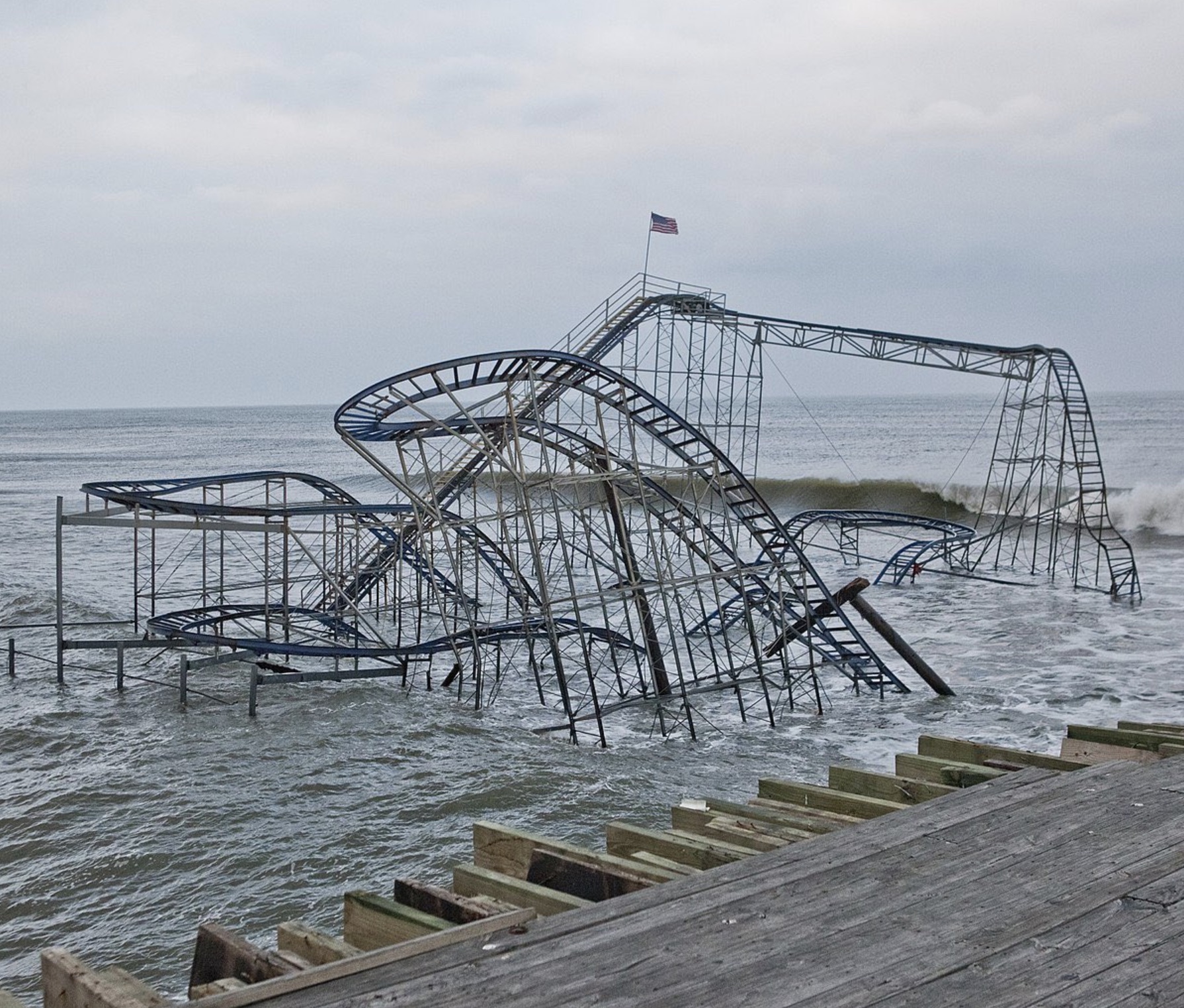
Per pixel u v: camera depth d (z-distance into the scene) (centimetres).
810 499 7525
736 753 1858
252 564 4622
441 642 2391
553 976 396
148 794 1554
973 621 3231
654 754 1841
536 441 2266
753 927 443
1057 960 412
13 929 1127
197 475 10581
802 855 534
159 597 2859
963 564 4447
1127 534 5431
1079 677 2433
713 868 537
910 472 8800
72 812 1480
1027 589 3881
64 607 3350
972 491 6994
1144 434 11050
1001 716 2116
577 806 1485
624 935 435
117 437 18075
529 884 521
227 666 2603
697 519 2242
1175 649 2738
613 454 2200
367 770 1681
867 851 538
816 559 4784
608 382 2209
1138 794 630
